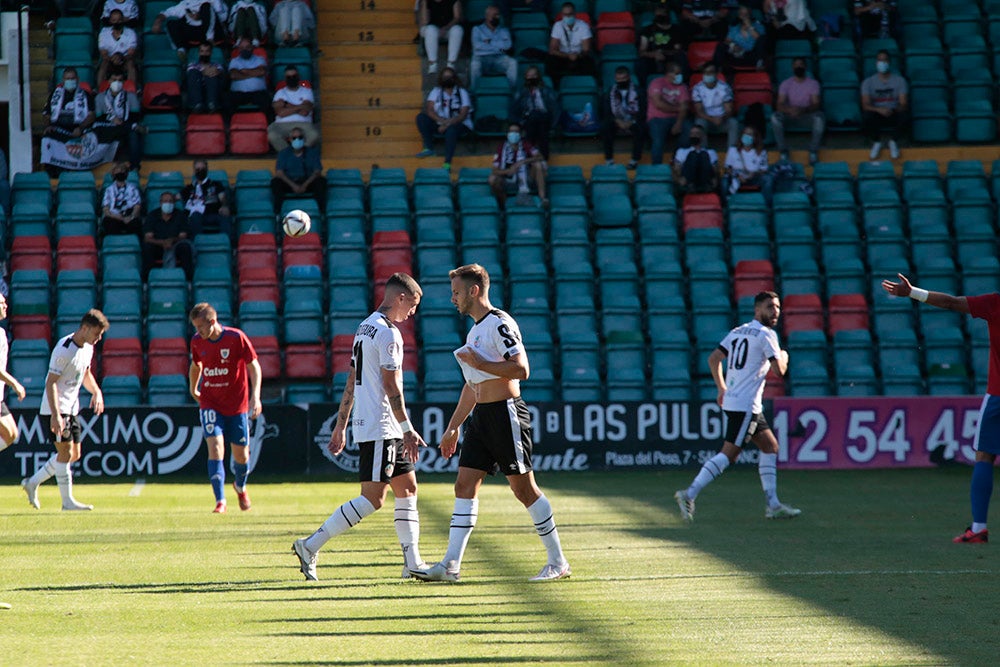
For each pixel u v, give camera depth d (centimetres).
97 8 6047
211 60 5891
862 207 5541
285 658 1377
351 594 1845
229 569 2125
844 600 1778
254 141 5775
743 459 4459
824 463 4484
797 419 4481
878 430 4500
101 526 2831
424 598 1805
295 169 5450
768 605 1733
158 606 1742
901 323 5159
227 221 5272
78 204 5312
